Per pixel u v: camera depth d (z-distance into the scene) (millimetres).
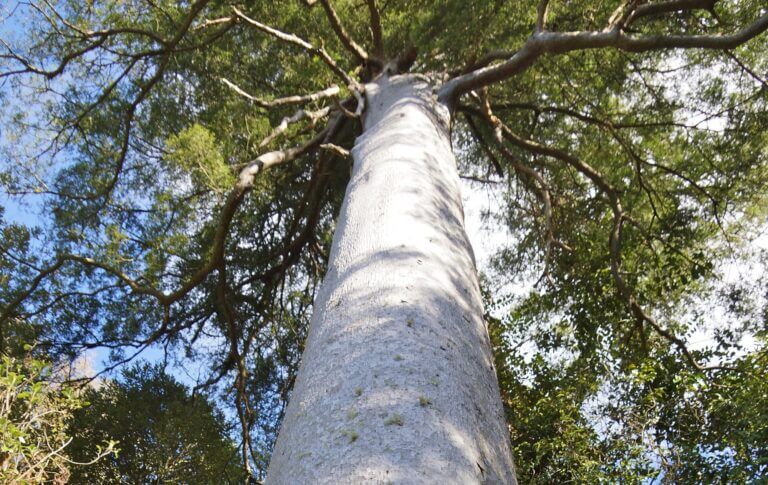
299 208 9695
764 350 8398
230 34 9156
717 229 10305
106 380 8602
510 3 7562
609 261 10156
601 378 9297
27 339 8688
